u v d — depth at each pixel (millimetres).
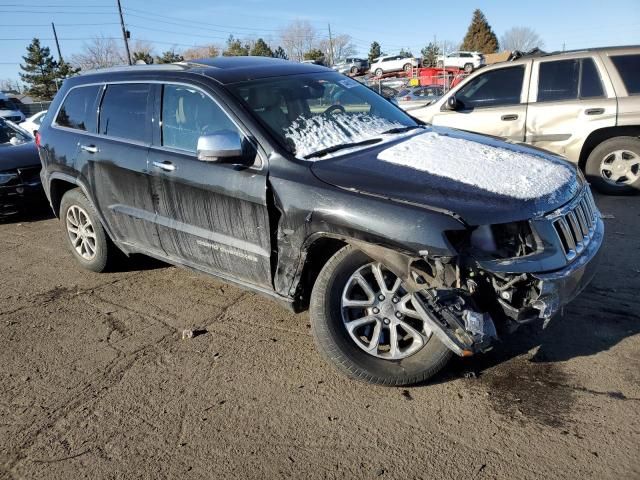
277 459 2637
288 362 3461
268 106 3637
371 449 2658
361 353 3080
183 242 3922
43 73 63344
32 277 5242
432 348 3021
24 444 2854
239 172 3393
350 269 3043
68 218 5172
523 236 2812
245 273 3582
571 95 6879
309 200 3076
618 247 5000
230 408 3041
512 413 2830
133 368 3504
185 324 4066
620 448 2527
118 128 4359
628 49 6695
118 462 2686
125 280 4996
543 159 3455
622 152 6762
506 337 3502
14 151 7316
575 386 2998
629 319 3650
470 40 65438
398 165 3172
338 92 4164
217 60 4285
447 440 2678
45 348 3834
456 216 2719
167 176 3832
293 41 72875
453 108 7180
